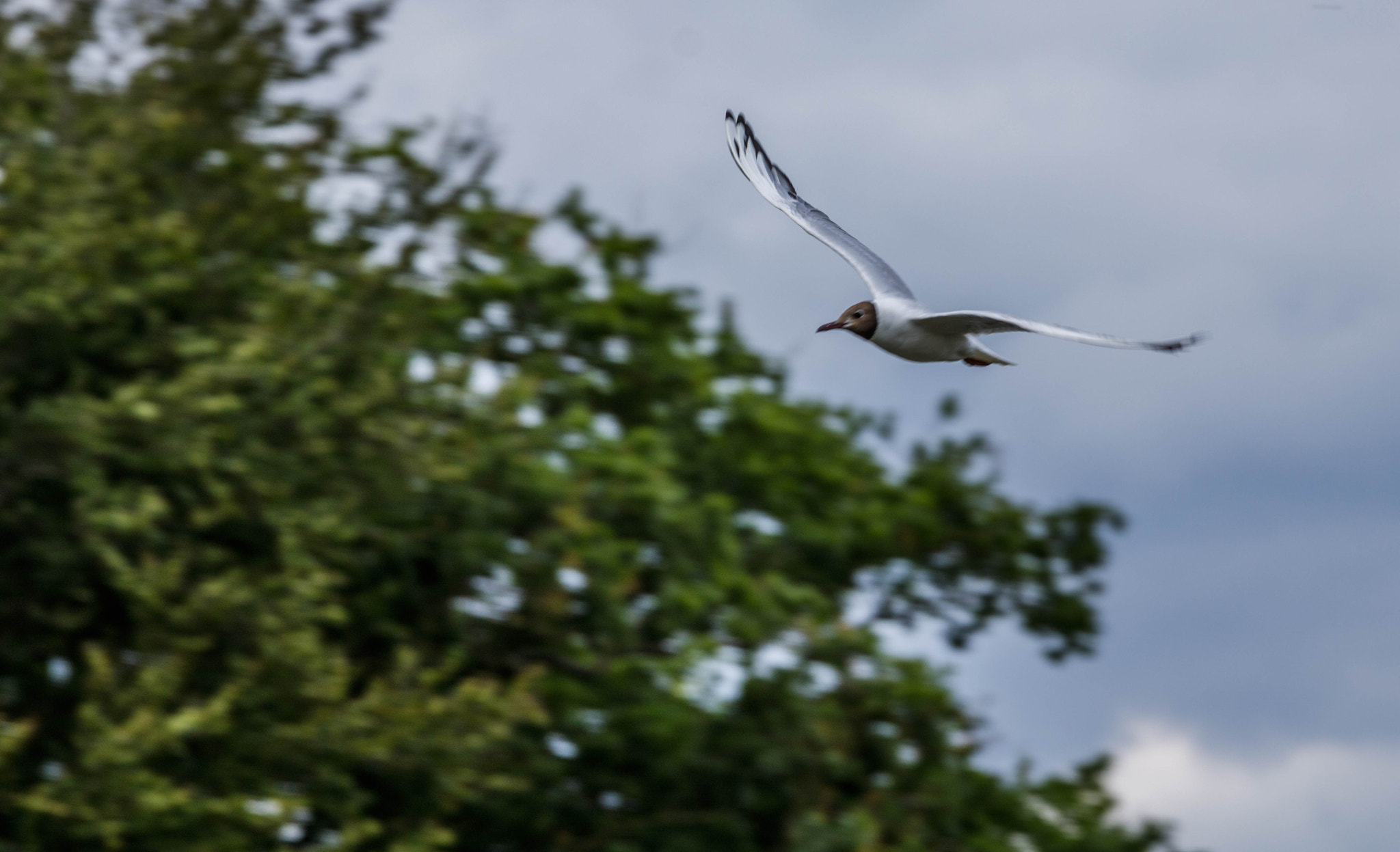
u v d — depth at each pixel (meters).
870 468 19.70
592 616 15.73
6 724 11.73
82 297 12.80
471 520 14.68
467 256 17.73
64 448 12.30
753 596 15.46
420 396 14.60
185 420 12.20
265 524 13.32
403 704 12.66
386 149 16.42
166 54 15.38
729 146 12.14
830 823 15.29
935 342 10.80
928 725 16.25
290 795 12.19
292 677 12.21
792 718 15.28
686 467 17.55
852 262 11.44
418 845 12.30
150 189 14.74
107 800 10.83
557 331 18.02
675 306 18.31
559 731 15.04
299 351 13.40
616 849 14.68
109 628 13.38
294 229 15.14
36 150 13.32
